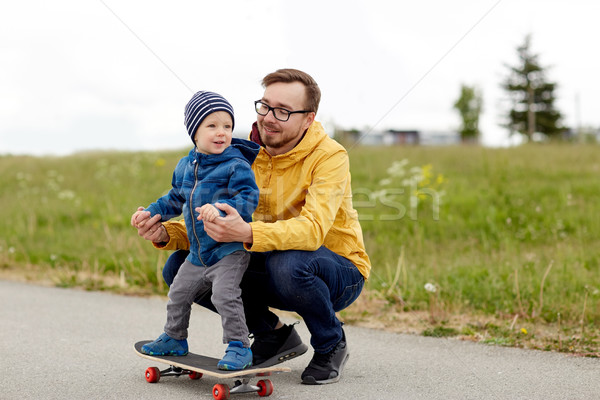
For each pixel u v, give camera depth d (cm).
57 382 301
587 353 357
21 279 626
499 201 859
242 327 277
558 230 713
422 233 723
